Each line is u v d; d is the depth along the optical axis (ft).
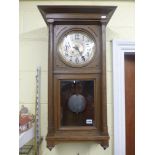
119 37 4.19
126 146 4.29
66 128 3.57
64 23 3.59
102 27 3.54
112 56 4.15
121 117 4.09
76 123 3.60
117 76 4.11
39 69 4.09
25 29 4.15
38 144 3.89
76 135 3.52
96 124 3.58
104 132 3.47
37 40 4.15
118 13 4.21
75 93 3.63
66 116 3.60
